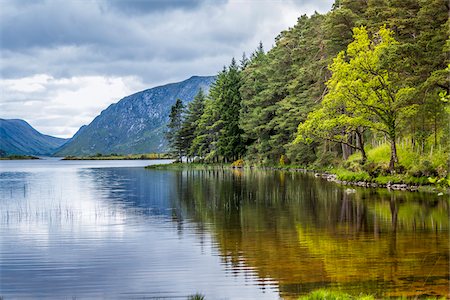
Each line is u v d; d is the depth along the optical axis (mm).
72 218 26812
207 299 12547
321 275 14203
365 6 54312
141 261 16641
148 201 34500
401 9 42844
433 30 39031
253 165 80312
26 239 20938
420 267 14797
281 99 76875
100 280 14602
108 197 38219
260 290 13078
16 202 35750
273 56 84438
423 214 24688
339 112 47750
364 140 60062
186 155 103500
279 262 15836
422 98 37844
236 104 90062
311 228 21703
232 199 33719
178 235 21062
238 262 16031
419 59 39000
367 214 25188
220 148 88938
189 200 34312
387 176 39875
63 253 18125
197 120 100812
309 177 53062
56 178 68562
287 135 72688
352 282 13422
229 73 94125
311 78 64062
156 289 13578
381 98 40375
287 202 31141
